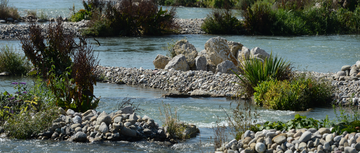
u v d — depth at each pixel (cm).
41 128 660
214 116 837
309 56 1945
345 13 3359
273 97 962
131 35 2919
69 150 574
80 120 679
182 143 627
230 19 3144
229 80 1190
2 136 649
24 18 3509
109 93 1114
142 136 646
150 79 1295
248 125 672
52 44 872
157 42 2491
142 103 965
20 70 1399
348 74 1252
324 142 506
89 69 766
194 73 1280
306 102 963
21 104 745
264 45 2389
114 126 641
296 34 3147
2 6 3434
